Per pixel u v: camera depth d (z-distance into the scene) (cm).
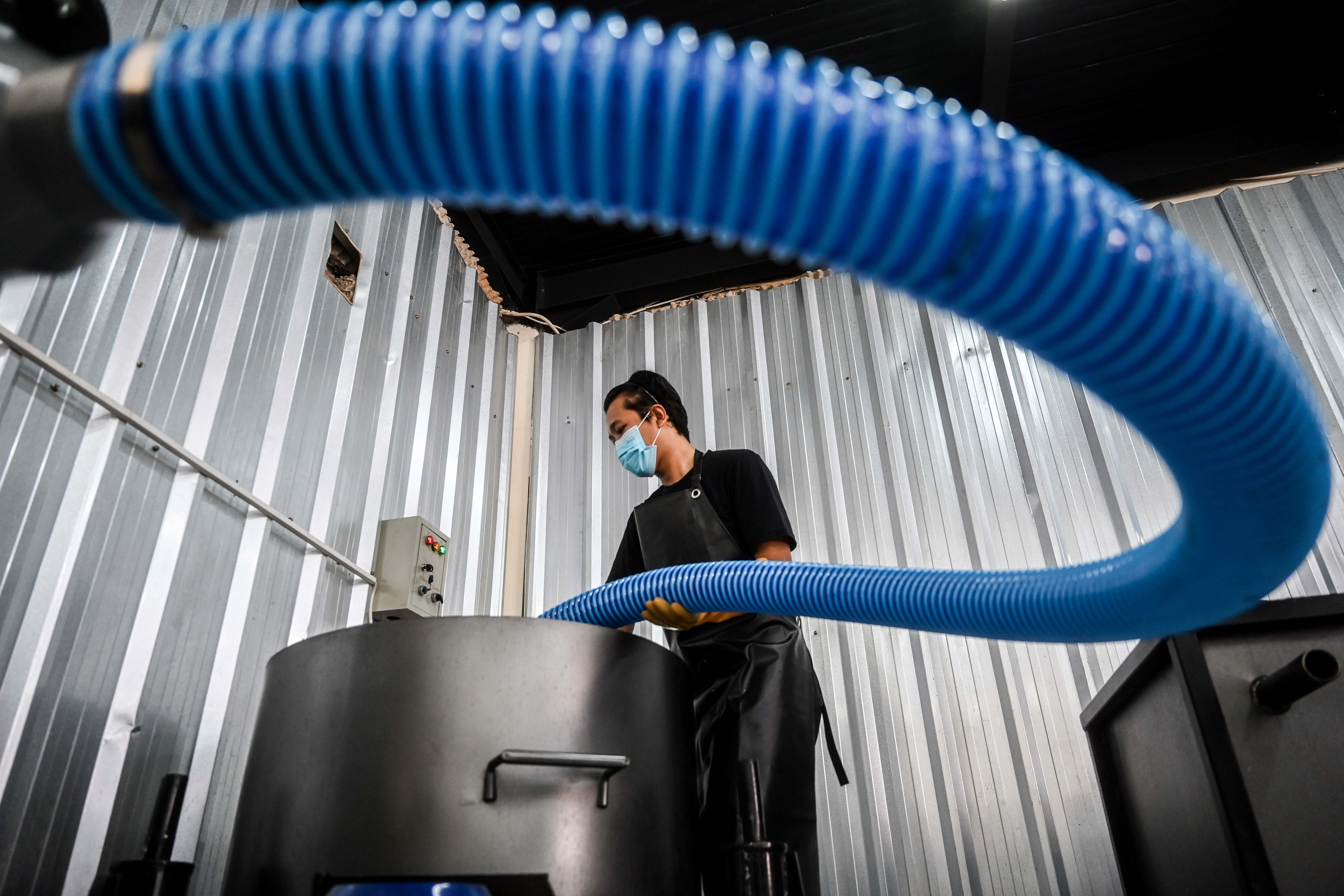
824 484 333
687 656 203
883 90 66
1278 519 92
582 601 188
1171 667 165
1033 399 330
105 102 68
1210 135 374
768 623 198
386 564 267
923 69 352
